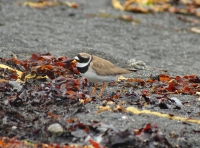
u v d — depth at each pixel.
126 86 12.67
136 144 8.72
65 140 8.95
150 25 21.11
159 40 19.28
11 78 11.84
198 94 12.20
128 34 19.41
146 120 9.75
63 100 10.45
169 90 12.44
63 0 22.88
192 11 23.88
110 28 19.77
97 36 18.53
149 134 8.94
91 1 23.98
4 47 15.16
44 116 9.73
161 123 9.69
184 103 11.36
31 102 10.29
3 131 9.23
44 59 13.37
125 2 24.27
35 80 12.18
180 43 19.22
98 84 12.37
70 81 11.73
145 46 18.23
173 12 23.69
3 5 20.81
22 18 19.36
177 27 21.44
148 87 12.66
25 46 15.73
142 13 22.98
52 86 10.89
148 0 24.52
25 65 12.84
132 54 17.05
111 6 23.52
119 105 10.38
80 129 9.12
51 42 16.78
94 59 11.26
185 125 9.75
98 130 9.06
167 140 8.84
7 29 17.47
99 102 10.74
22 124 9.44
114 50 17.11
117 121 9.61
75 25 19.55
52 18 20.02
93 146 8.59
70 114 9.88
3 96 10.58
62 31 18.47
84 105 10.37
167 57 17.33
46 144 8.78
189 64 16.67
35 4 21.52
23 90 10.78
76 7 22.09
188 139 9.15
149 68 14.97
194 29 21.08
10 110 9.67
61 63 13.23
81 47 16.03
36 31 17.89
